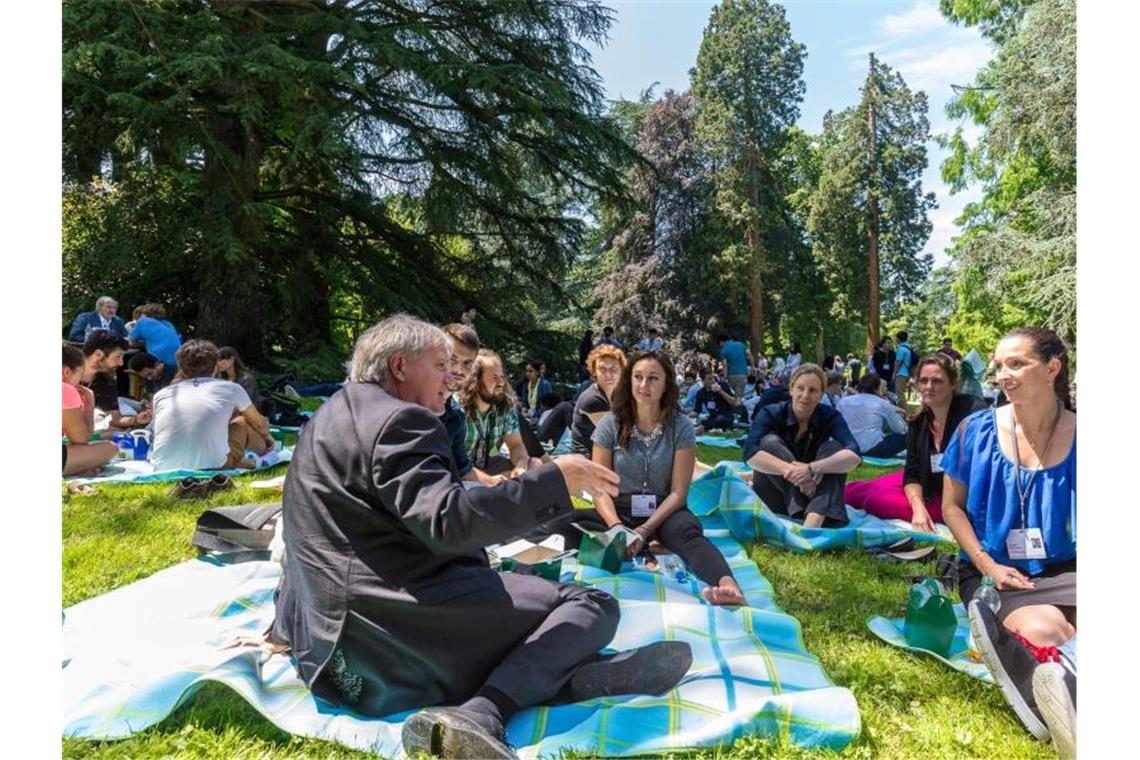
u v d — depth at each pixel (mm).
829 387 9359
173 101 13719
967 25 25609
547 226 21312
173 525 5125
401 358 2648
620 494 4398
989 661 2703
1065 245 17656
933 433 5047
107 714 2547
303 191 19141
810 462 5395
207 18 14766
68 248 15875
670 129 37188
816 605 3891
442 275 21141
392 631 2486
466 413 5016
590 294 43844
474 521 2240
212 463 6691
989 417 3141
